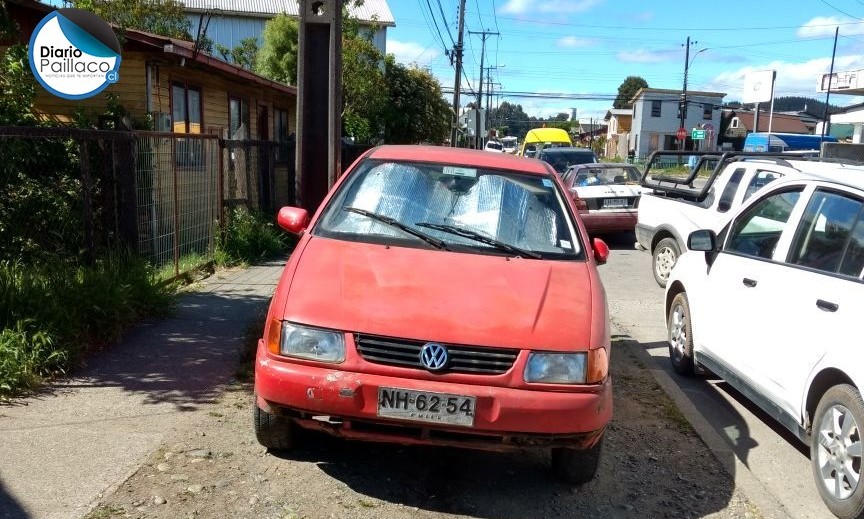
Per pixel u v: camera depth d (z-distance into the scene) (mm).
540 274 4145
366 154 5219
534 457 4488
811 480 4453
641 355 6934
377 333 3572
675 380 6320
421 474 4152
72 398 4902
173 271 8562
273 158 12664
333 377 3535
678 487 4230
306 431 4430
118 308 6242
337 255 4164
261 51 26141
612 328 7965
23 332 5211
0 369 4832
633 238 15609
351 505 3742
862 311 3857
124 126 8297
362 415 3541
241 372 5461
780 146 40219
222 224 10297
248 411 4828
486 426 3521
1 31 8008
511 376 3545
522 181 4984
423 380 3533
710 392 6043
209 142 9906
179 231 8969
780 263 4828
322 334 3607
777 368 4586
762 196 5453
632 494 4109
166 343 6191
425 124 32156
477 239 4449
